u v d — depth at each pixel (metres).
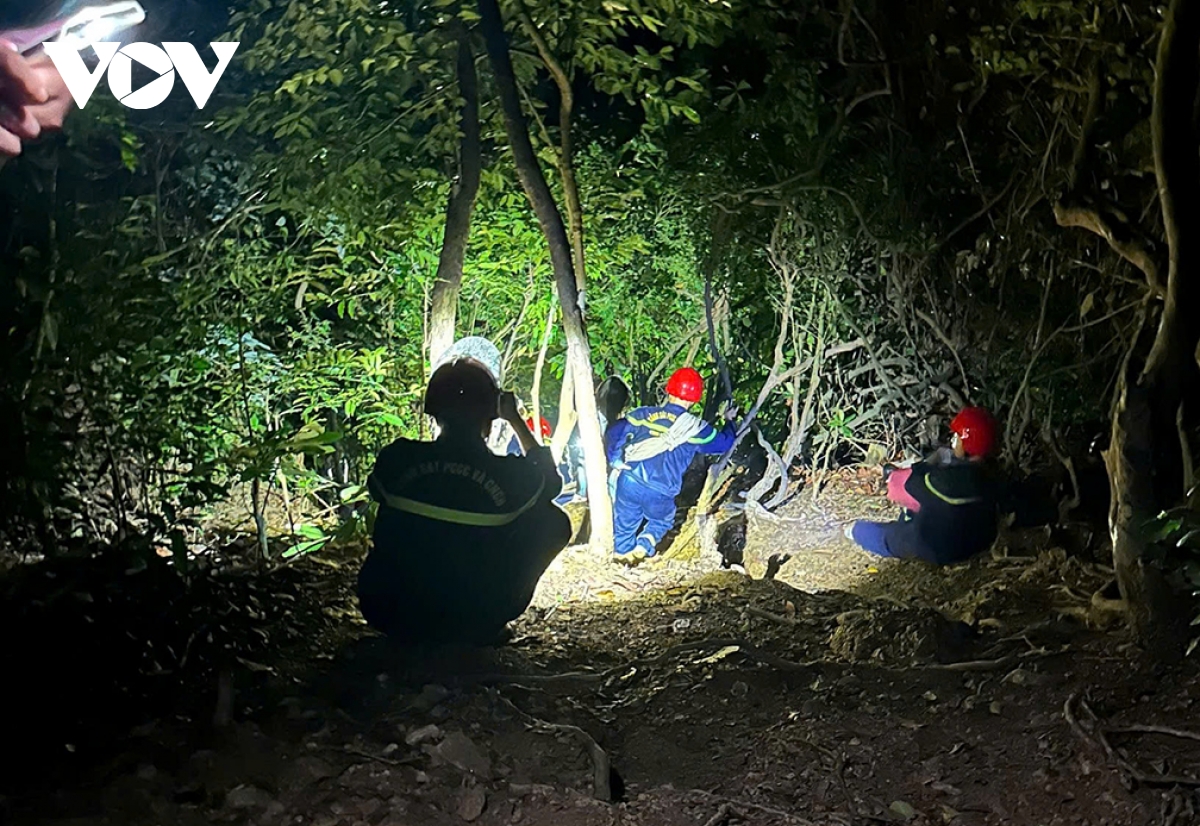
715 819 4.16
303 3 7.47
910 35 9.12
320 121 7.66
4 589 4.79
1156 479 5.30
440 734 4.55
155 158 7.73
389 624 5.78
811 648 6.20
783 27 9.05
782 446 10.97
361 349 8.01
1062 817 4.07
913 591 7.72
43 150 5.49
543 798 4.21
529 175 7.17
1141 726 4.46
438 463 5.64
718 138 8.84
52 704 4.43
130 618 4.95
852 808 4.36
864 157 9.23
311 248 7.99
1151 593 5.23
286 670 5.36
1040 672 5.15
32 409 4.74
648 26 7.86
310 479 7.55
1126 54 6.57
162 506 5.60
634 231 8.94
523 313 8.52
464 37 7.25
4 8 2.53
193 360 6.00
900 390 9.90
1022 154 8.37
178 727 4.39
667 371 10.27
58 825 3.56
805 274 9.30
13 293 4.84
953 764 4.57
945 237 8.87
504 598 5.77
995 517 8.30
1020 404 9.31
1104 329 8.83
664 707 5.34
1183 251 5.21
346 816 3.90
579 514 9.02
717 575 7.86
